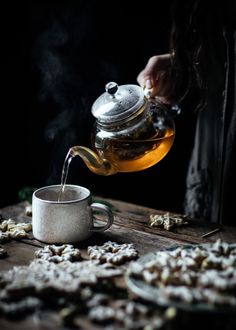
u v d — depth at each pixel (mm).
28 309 533
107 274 589
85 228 715
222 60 901
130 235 741
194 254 607
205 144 946
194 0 868
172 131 735
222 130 914
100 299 544
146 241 723
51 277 573
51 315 529
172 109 895
